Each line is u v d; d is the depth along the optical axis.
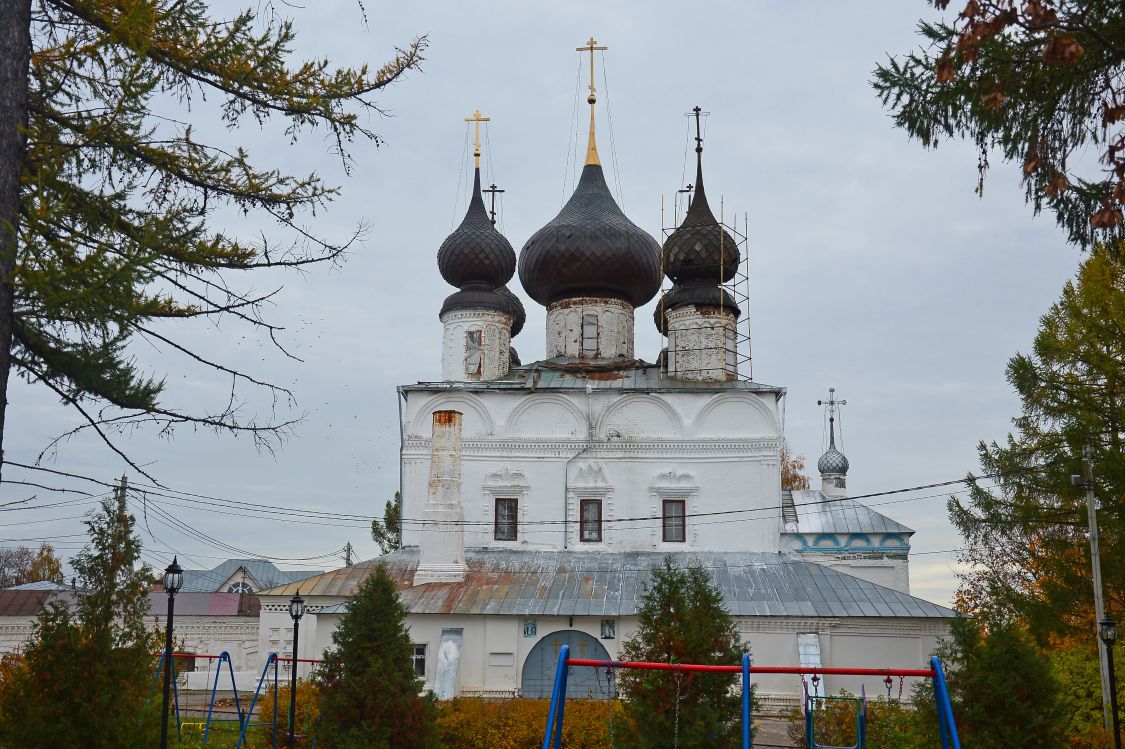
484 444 37.28
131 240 12.95
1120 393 26.72
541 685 31.28
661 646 18.03
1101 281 26.88
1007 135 12.16
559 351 41.22
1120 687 24.30
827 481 57.53
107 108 12.92
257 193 13.74
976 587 41.12
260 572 74.00
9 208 12.30
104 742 16.42
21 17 12.64
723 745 17.34
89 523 17.75
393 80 14.16
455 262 40.84
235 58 13.17
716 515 36.28
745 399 37.09
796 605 31.81
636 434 37.09
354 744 19.38
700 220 40.72
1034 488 27.91
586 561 35.34
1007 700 17.61
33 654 16.73
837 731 22.94
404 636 20.77
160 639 20.80
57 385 13.95
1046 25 9.38
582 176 43.56
